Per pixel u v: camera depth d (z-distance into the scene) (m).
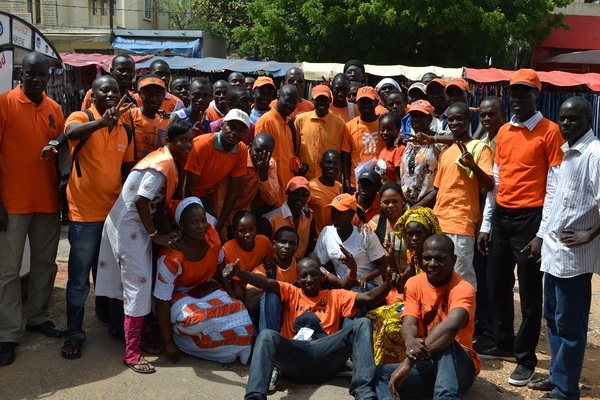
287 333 4.54
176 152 4.43
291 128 5.87
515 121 4.45
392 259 4.61
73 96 13.12
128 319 4.36
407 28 16.92
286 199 5.77
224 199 5.09
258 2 19.52
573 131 3.90
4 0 23.73
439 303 4.03
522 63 20.80
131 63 5.36
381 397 3.88
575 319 3.96
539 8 17.62
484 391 4.29
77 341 4.53
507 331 4.78
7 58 5.32
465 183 4.73
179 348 4.62
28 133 4.41
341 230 5.04
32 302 4.81
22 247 4.54
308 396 4.12
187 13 27.38
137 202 4.22
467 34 17.55
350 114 6.60
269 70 12.53
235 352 4.49
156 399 3.99
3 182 4.44
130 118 4.88
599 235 3.92
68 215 4.61
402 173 5.38
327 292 4.60
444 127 5.77
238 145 4.94
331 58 18.59
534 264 4.33
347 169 6.09
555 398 4.09
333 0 17.92
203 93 5.43
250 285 4.85
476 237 5.05
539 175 4.34
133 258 4.32
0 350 4.41
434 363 3.95
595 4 21.62
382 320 4.41
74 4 24.31
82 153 4.44
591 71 20.00
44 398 3.97
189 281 4.58
